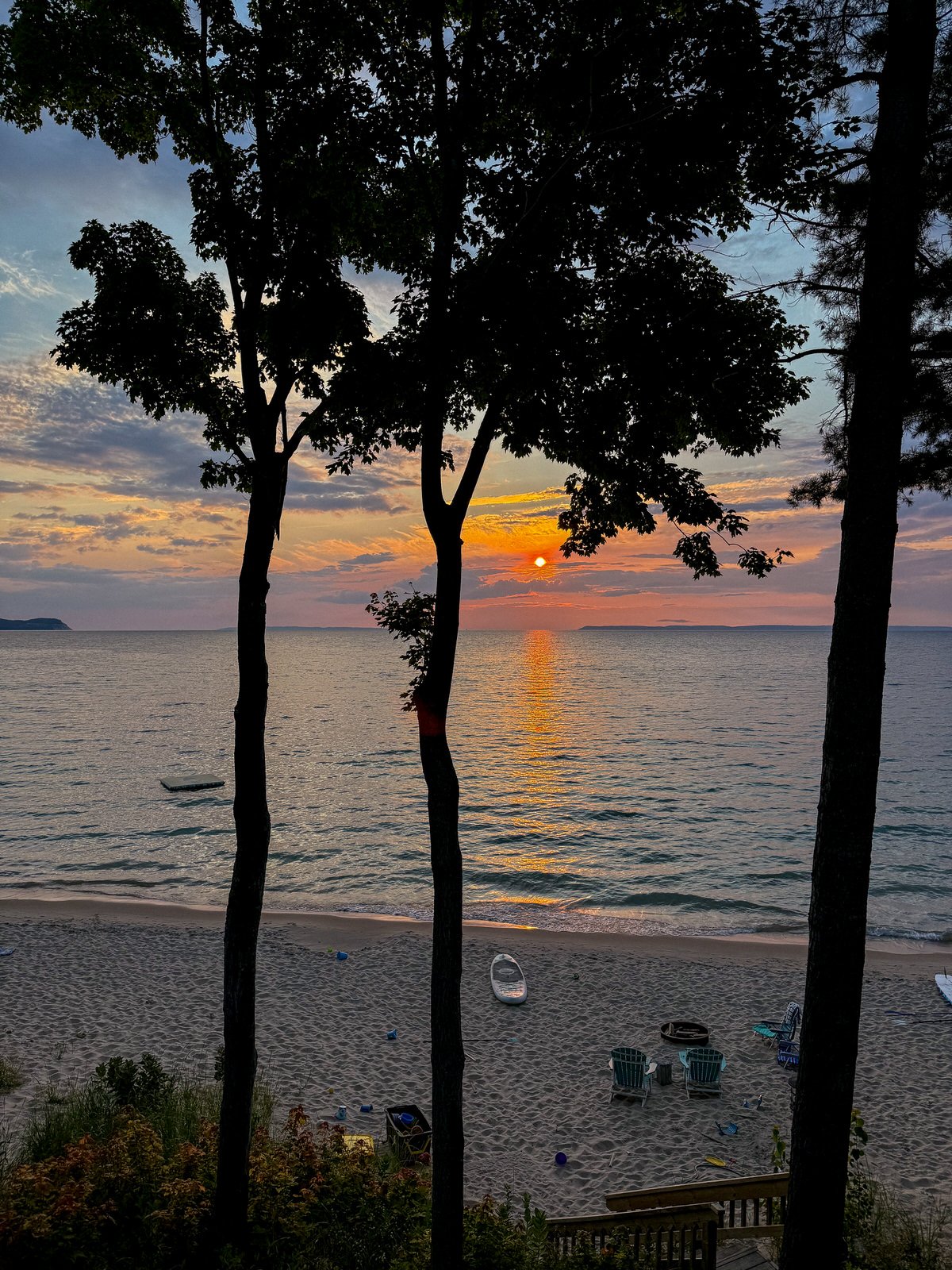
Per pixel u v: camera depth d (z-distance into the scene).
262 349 8.27
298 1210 8.52
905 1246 9.64
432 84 7.50
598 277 7.55
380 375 7.37
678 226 7.18
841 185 6.98
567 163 6.88
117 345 7.94
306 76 7.51
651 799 47.41
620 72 6.94
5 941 22.86
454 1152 6.96
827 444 8.40
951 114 6.79
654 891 30.31
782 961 22.30
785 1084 15.48
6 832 38.53
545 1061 16.39
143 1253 7.57
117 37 7.56
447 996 6.98
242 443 8.70
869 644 6.05
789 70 6.42
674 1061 16.44
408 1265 7.56
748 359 7.46
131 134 8.27
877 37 6.55
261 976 20.56
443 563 7.06
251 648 7.67
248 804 7.70
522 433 7.98
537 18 7.07
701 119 6.61
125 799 45.44
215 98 7.87
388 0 7.19
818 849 6.27
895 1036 17.62
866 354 6.03
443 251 7.13
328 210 7.77
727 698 117.19
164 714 87.12
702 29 6.54
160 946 22.47
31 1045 16.39
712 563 8.66
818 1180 6.23
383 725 81.25
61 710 92.12
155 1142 9.29
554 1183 12.44
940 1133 13.84
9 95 7.95
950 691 127.25
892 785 51.22
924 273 7.05
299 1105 14.43
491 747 68.19
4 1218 7.37
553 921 27.00
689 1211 8.91
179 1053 16.16
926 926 26.55
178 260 8.27
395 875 32.31
